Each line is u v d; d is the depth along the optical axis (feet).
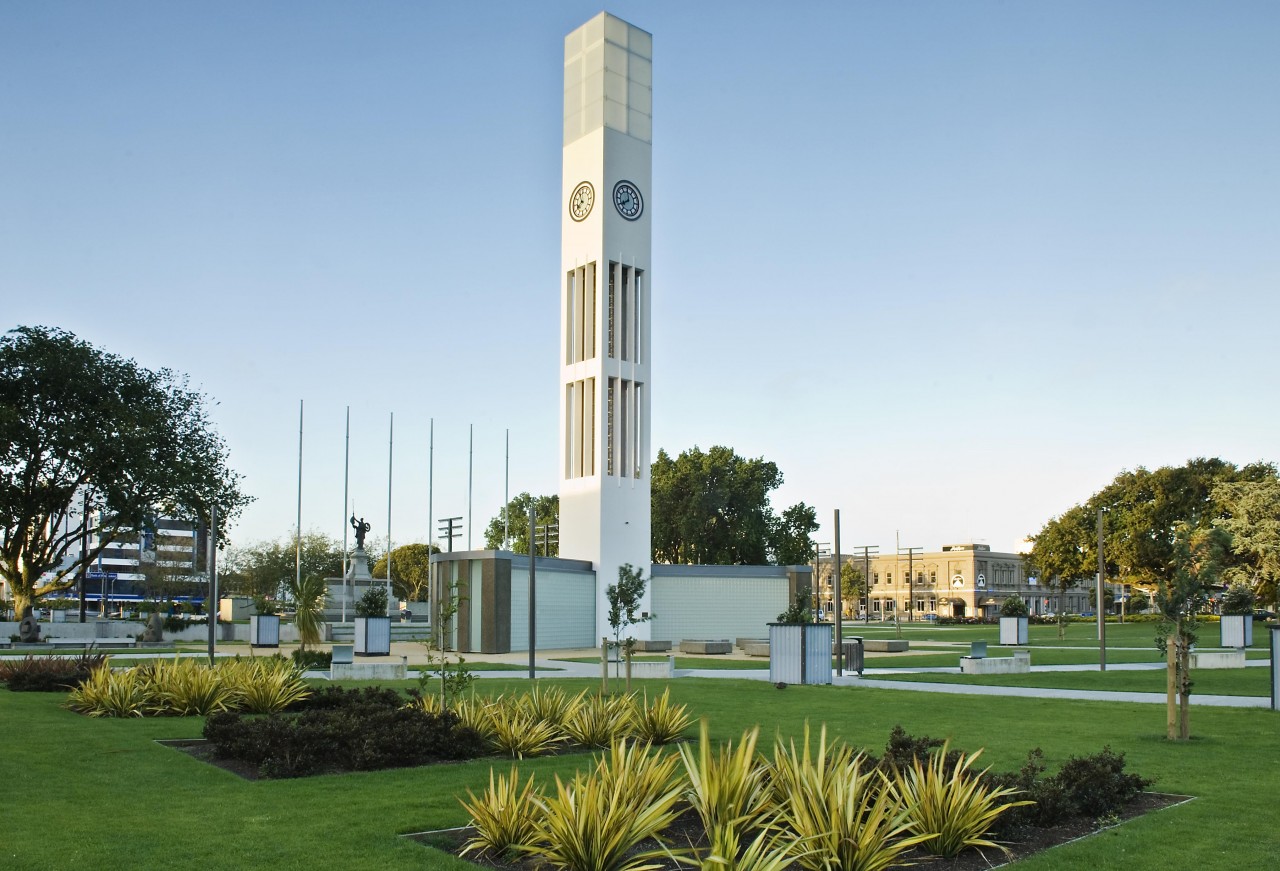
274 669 85.46
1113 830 41.98
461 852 37.73
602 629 209.15
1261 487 279.69
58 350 196.44
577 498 216.13
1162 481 332.39
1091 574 358.64
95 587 514.27
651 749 62.49
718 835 30.96
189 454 212.43
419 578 490.49
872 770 43.47
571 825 34.01
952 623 454.40
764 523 339.77
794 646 116.26
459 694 69.72
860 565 600.39
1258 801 48.11
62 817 42.70
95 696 78.79
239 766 55.52
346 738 56.34
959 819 37.88
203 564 397.19
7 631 209.56
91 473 199.00
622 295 220.84
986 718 80.89
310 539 380.17
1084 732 72.18
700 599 227.20
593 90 221.87
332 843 38.99
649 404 221.66
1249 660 163.53
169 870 35.09
